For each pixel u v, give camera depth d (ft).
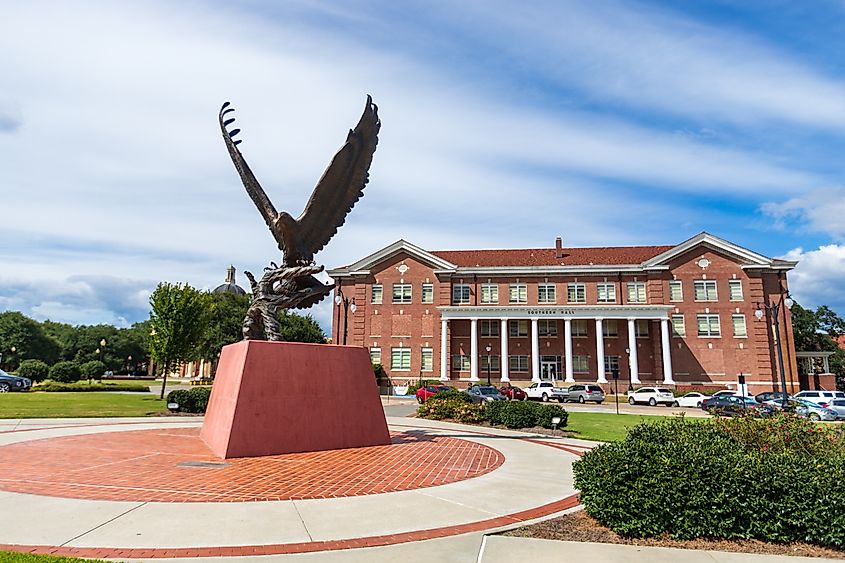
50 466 32.37
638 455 22.57
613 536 21.03
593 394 135.13
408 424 67.97
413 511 24.16
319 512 23.47
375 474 32.01
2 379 116.67
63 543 18.60
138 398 100.58
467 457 39.78
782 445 25.12
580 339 162.09
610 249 177.68
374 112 44.62
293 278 45.27
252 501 24.88
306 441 39.42
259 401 37.81
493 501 26.48
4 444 41.65
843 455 22.61
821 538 19.62
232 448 35.91
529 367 162.09
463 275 168.76
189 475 30.14
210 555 17.94
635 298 159.53
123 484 27.63
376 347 167.43
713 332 152.66
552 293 164.14
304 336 233.55
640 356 157.69
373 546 19.40
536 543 20.02
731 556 18.74
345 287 173.47
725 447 23.38
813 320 214.48
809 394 106.63
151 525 20.85
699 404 123.75
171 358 100.27
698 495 20.57
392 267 171.32
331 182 44.68
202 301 104.99
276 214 45.39
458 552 18.90
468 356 164.55
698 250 156.87
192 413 75.36
